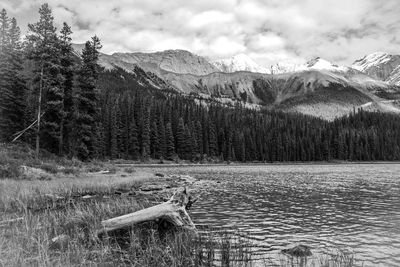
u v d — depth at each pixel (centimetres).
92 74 5244
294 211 2303
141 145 11500
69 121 5062
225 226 1778
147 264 1061
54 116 4819
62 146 5069
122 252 1173
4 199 2014
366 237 1577
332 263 1141
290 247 1373
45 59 4666
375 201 2812
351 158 16012
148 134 11300
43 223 1495
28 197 2173
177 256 1116
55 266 920
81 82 5172
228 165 11850
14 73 5431
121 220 1380
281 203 2672
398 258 1251
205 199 2886
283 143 15438
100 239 1312
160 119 11888
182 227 1388
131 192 2867
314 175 6256
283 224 1862
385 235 1620
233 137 14288
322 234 1633
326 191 3534
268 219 2002
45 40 4691
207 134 13838
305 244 1437
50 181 3044
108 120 10831
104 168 4878
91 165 4850
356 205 2589
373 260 1225
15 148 4291
